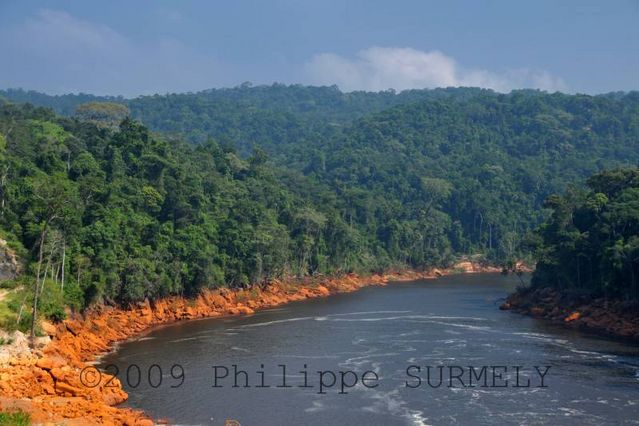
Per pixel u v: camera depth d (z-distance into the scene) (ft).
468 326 361.10
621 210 369.91
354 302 473.26
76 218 332.80
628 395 227.81
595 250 377.50
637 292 335.47
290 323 377.91
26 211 332.60
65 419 189.98
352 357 286.46
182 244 412.98
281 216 566.36
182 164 529.04
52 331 273.75
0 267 298.35
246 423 203.51
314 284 539.70
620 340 317.22
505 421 204.23
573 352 291.58
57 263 313.73
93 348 296.71
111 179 437.58
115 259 352.28
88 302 326.65
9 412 185.98
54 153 422.00
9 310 266.77
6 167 346.74
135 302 368.89
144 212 422.41
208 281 421.59
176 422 203.72
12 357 230.68
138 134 496.64
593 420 203.92
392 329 353.72
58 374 223.51
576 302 374.43
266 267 488.44
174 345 312.91
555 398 225.56
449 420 205.67
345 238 596.29
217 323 379.14
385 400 225.56
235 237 469.57
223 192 535.19
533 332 340.59
